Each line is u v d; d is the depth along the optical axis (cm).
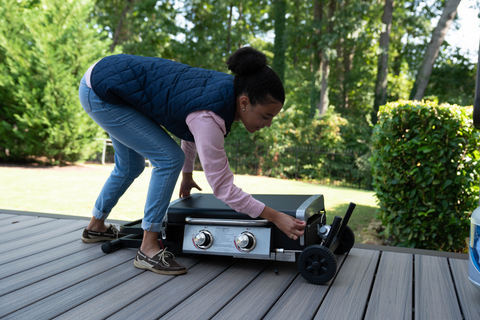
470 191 277
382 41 1254
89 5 826
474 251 139
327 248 152
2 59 815
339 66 1548
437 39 1138
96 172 791
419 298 145
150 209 167
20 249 195
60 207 418
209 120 145
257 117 149
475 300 144
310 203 171
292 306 134
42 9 900
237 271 170
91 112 163
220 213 171
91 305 132
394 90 1509
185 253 178
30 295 139
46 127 799
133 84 153
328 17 1276
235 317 125
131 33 1519
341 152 980
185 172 201
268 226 164
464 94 1323
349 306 135
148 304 134
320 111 1245
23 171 746
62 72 777
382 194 290
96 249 198
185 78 154
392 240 337
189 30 1608
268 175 969
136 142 165
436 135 263
